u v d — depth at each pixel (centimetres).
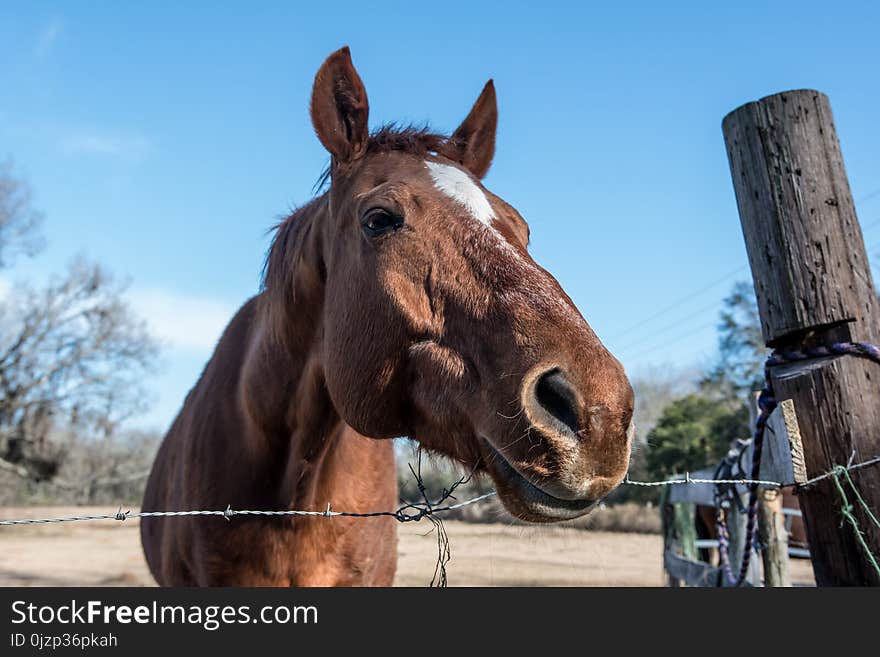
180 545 321
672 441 2606
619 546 1781
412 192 243
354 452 314
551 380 193
